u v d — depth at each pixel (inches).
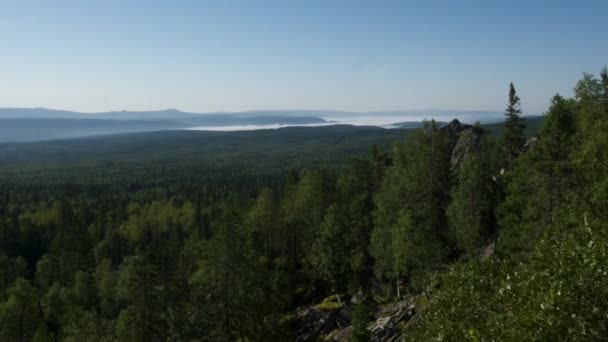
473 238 1807.3
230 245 1599.4
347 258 2329.0
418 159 2156.7
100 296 2844.5
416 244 1833.2
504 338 529.3
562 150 1381.6
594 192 905.5
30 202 5502.0
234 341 1672.0
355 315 1713.8
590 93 1429.6
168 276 2033.7
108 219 4542.3
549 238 621.9
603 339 460.8
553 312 480.1
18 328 2342.5
